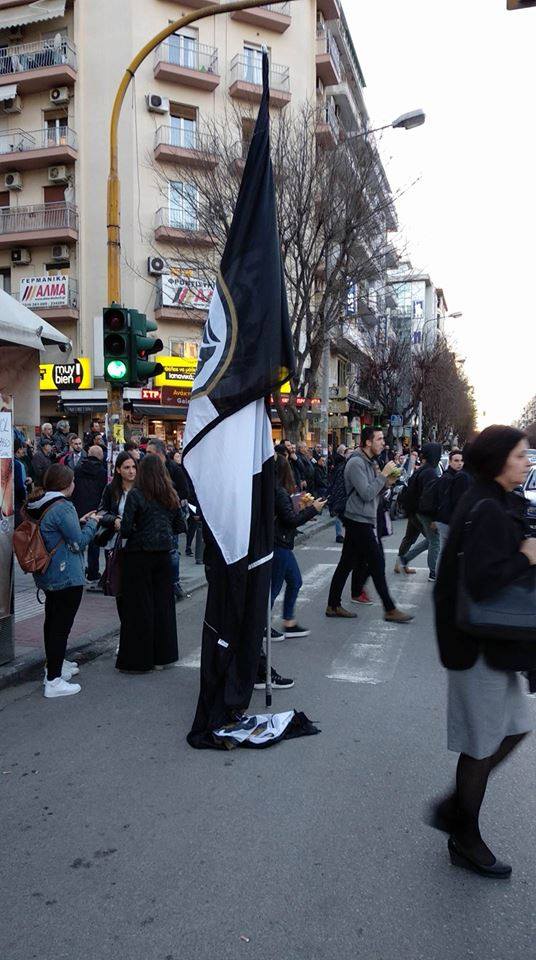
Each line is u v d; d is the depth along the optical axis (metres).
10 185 26.75
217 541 4.29
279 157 14.02
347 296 16.08
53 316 25.97
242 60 25.97
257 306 4.33
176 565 8.26
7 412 5.48
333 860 2.96
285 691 5.09
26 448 11.82
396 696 4.98
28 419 6.70
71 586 4.98
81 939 2.49
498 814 3.33
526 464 2.77
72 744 4.21
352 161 14.40
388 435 32.03
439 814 2.99
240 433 4.30
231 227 4.45
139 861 2.97
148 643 5.57
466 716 2.80
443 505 7.75
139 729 4.43
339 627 6.95
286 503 6.27
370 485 6.93
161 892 2.75
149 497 5.50
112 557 5.57
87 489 9.17
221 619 4.29
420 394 34.50
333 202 14.22
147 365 8.76
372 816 3.32
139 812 3.38
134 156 24.61
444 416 46.62
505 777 3.72
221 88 25.58
